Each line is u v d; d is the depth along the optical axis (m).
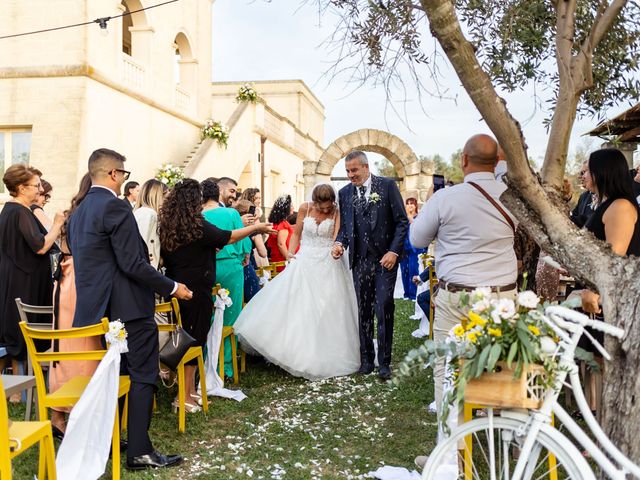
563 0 2.94
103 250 3.53
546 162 2.97
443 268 3.48
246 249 5.85
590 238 2.69
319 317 5.84
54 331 3.26
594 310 3.36
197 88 16.45
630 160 8.31
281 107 29.31
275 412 4.74
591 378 4.16
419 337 7.46
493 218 3.33
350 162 5.80
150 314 3.63
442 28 2.39
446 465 2.89
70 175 10.62
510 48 3.41
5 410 2.51
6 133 11.15
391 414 4.67
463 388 2.41
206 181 5.55
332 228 6.08
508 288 3.36
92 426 3.25
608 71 3.49
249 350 6.00
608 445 2.32
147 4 13.34
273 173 22.30
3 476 2.48
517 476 2.38
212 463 3.71
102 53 11.36
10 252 4.97
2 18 10.89
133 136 12.86
